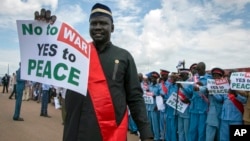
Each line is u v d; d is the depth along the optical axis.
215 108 6.18
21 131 8.44
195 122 6.63
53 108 16.33
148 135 2.19
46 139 7.62
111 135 2.07
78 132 2.07
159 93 8.18
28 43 2.03
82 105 2.09
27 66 2.02
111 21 2.26
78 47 2.05
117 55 2.20
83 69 2.04
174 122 7.44
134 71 2.27
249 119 5.63
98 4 2.23
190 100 6.82
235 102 5.88
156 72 8.62
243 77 5.46
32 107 15.66
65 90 2.29
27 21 2.02
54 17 2.04
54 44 2.02
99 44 2.22
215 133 6.22
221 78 5.93
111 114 2.09
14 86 20.22
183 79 7.65
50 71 1.99
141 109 2.24
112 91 2.12
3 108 13.84
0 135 7.66
